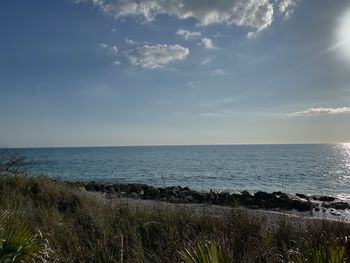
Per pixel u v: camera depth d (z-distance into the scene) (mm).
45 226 6887
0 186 11867
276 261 5164
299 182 32688
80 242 6617
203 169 49719
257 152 132625
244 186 29891
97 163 67750
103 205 10594
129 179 36812
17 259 3877
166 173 43750
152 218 7992
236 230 6848
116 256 5934
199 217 8078
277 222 8234
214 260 2654
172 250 5945
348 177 37406
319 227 7457
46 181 13719
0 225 4059
